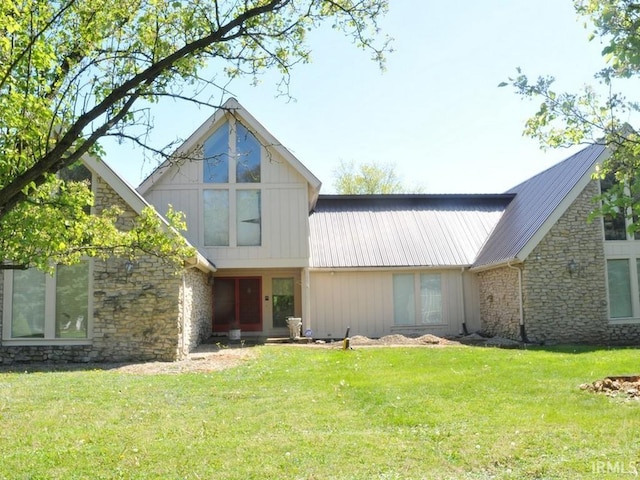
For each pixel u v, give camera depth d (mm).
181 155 5988
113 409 8289
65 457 5945
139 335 14164
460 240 22562
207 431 6895
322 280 21234
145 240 7977
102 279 14344
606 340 18062
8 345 14188
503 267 19266
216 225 19375
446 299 21484
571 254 18141
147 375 11648
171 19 6105
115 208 11750
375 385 9727
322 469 5387
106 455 5984
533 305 17859
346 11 6340
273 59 6598
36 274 14438
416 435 6523
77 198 7227
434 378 10312
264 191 19516
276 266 19406
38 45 5414
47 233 6883
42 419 7680
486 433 6477
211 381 10656
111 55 6129
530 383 9562
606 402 7996
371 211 24594
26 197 5273
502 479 5059
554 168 21766
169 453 5988
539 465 5359
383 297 21297
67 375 11727
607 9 4781
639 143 5430
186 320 15406
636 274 18672
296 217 19531
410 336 20859
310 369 11984
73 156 5113
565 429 6559
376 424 7125
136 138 5555
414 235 22812
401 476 5168
